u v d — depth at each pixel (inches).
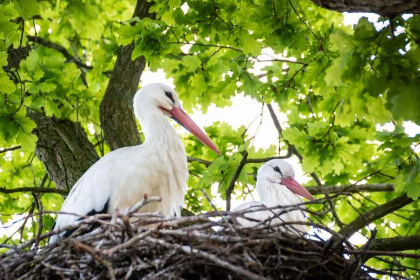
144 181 345.7
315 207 488.7
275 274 265.6
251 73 431.8
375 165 480.4
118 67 435.5
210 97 437.7
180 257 260.4
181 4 412.5
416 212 478.3
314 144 418.3
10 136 400.5
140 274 266.1
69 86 452.1
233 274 261.3
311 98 471.2
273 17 391.5
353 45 289.4
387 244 375.6
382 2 274.5
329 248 272.8
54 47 541.0
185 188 367.2
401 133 408.2
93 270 263.1
